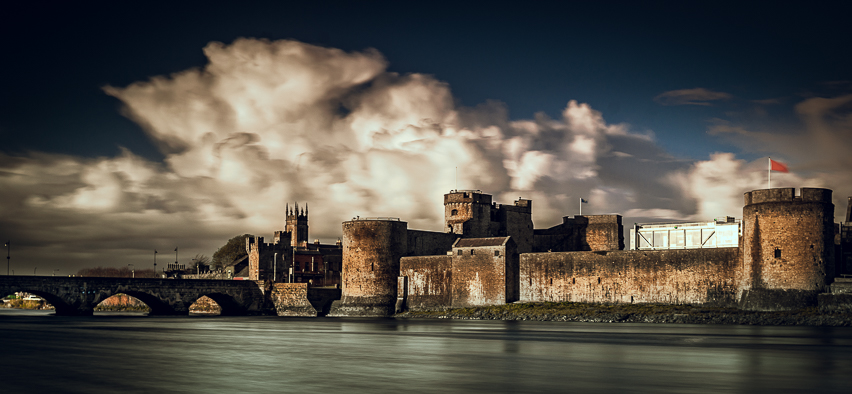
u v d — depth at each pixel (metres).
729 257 107.38
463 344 66.25
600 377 43.91
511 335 78.75
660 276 113.06
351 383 41.56
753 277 103.69
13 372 46.44
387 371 46.50
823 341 68.75
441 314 130.00
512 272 128.38
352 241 142.75
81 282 132.75
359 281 141.38
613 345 65.19
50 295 129.75
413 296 139.12
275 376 44.25
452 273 133.62
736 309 103.88
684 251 111.19
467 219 151.88
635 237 136.75
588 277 120.12
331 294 149.38
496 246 128.62
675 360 52.62
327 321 116.44
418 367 48.47
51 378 43.81
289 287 147.75
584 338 73.94
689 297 110.25
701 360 52.59
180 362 51.47
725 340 70.62
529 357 54.78
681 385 40.97
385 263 141.12
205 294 145.88
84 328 94.06
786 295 100.38
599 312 112.25
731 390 39.41
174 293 142.12
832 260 101.56
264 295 150.00
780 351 59.03
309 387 40.19
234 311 150.25
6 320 119.00
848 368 47.97
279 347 63.16
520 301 127.06
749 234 104.81
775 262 101.81
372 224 141.62
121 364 50.38
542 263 125.31
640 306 112.69
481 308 126.81
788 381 42.47
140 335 79.06
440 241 149.88
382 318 129.88
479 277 130.12
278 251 180.75
